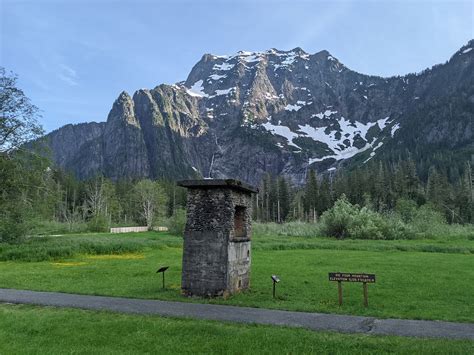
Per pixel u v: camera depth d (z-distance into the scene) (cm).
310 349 910
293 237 5534
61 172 12794
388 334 1056
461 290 1747
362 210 5509
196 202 1619
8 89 3769
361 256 3212
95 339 980
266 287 1809
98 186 11169
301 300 1516
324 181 12725
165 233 6775
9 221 3741
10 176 3747
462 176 12319
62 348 916
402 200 7588
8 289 1678
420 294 1656
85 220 9331
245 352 891
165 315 1237
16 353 876
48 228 6719
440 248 3847
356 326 1135
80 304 1389
